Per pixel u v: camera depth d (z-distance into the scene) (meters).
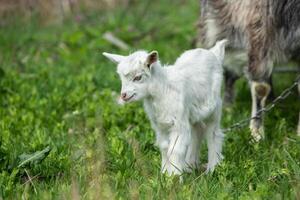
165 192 12.12
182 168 12.90
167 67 13.22
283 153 14.21
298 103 18.59
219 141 13.86
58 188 12.48
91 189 12.10
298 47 16.92
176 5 29.84
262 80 17.16
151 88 12.70
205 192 12.25
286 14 16.73
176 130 12.91
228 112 18.05
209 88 13.43
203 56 13.58
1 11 28.45
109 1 29.86
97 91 19.42
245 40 17.50
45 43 25.36
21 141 15.41
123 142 15.01
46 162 13.84
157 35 25.56
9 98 18.89
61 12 28.67
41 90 19.92
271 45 17.02
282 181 12.65
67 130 16.52
